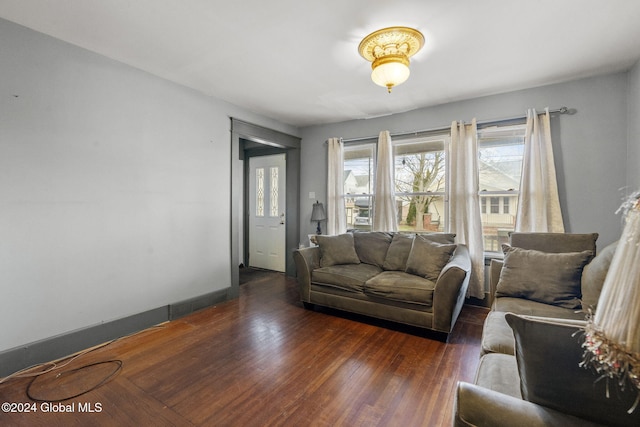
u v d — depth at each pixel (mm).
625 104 2621
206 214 3252
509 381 1107
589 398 741
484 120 3236
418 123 3674
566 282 2012
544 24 1946
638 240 611
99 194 2387
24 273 2020
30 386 1820
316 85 2977
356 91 3127
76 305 2262
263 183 5055
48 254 2125
